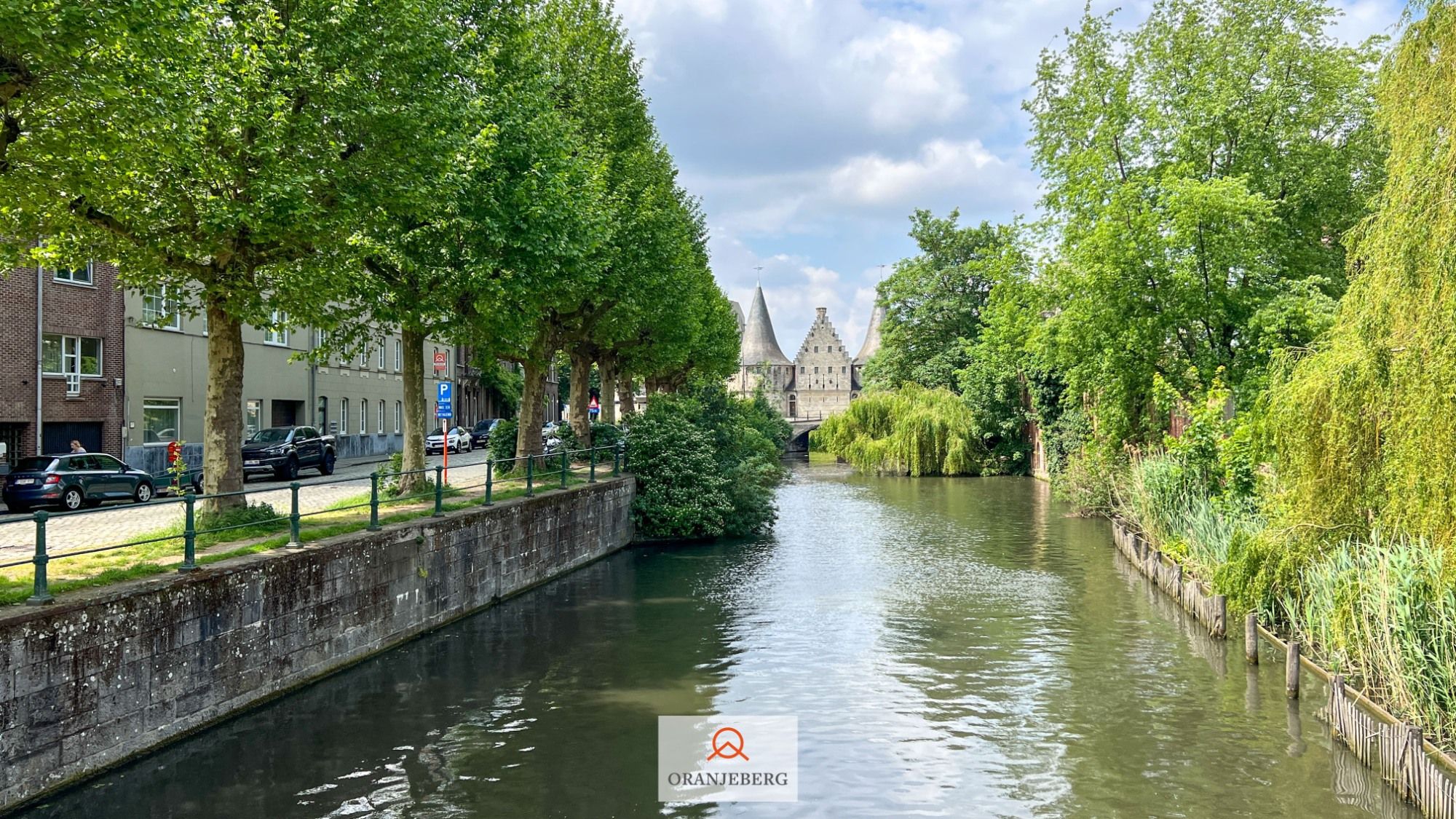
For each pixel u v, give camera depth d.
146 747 8.75
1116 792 8.28
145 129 9.66
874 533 26.25
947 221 60.22
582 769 8.78
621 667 12.25
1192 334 23.97
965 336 58.69
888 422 53.75
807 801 8.11
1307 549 11.49
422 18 14.01
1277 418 11.05
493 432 27.75
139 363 27.41
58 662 7.83
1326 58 24.80
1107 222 23.67
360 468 34.16
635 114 25.61
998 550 22.94
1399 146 8.84
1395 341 8.85
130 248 12.03
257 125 11.77
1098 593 17.39
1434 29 8.38
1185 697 10.95
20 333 23.55
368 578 12.39
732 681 11.66
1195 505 18.25
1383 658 9.67
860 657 12.80
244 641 10.02
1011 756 9.16
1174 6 26.88
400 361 47.28
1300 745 9.38
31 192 9.71
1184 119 25.61
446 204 15.26
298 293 12.80
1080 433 34.69
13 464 20.20
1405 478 8.44
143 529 15.69
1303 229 25.25
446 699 10.78
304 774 8.51
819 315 125.44
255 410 33.44
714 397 32.75
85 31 8.55
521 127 17.59
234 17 12.26
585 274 19.81
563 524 19.52
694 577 19.11
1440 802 7.43
